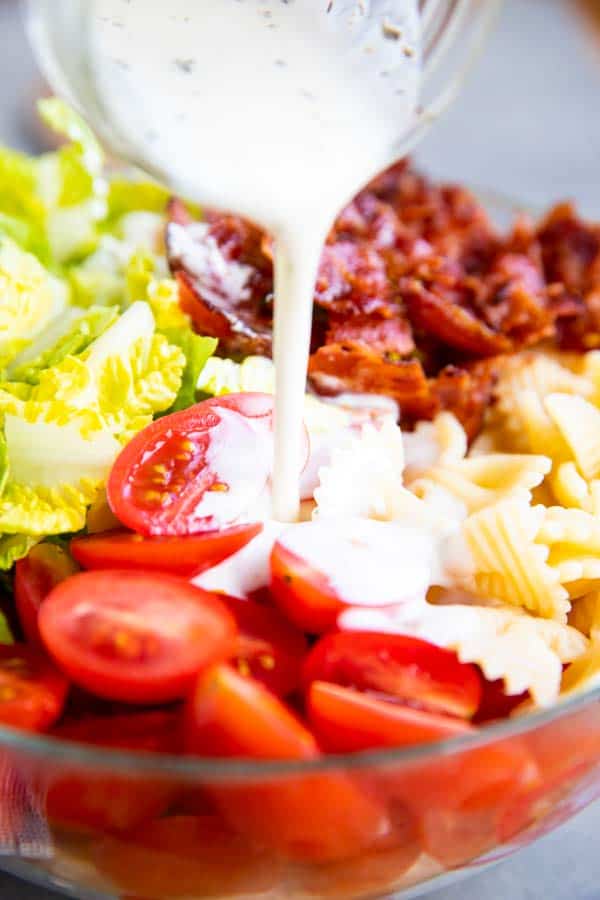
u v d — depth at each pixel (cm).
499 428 33
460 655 26
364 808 23
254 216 27
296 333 28
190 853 24
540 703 25
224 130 27
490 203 39
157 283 32
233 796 22
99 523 28
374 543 27
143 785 22
